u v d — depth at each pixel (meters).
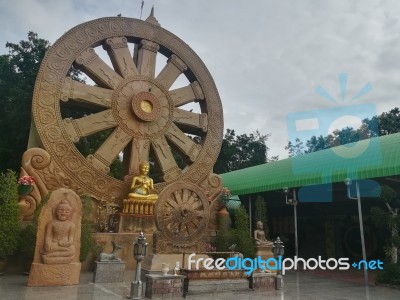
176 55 20.61
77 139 16.81
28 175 15.29
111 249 14.82
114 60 19.08
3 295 9.12
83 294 9.40
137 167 18.06
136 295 9.00
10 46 26.83
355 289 11.74
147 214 16.41
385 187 13.23
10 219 12.78
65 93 16.97
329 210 20.62
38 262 10.46
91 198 16.38
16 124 23.64
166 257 12.49
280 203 22.14
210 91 21.16
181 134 19.80
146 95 18.94
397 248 13.23
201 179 19.78
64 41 17.39
